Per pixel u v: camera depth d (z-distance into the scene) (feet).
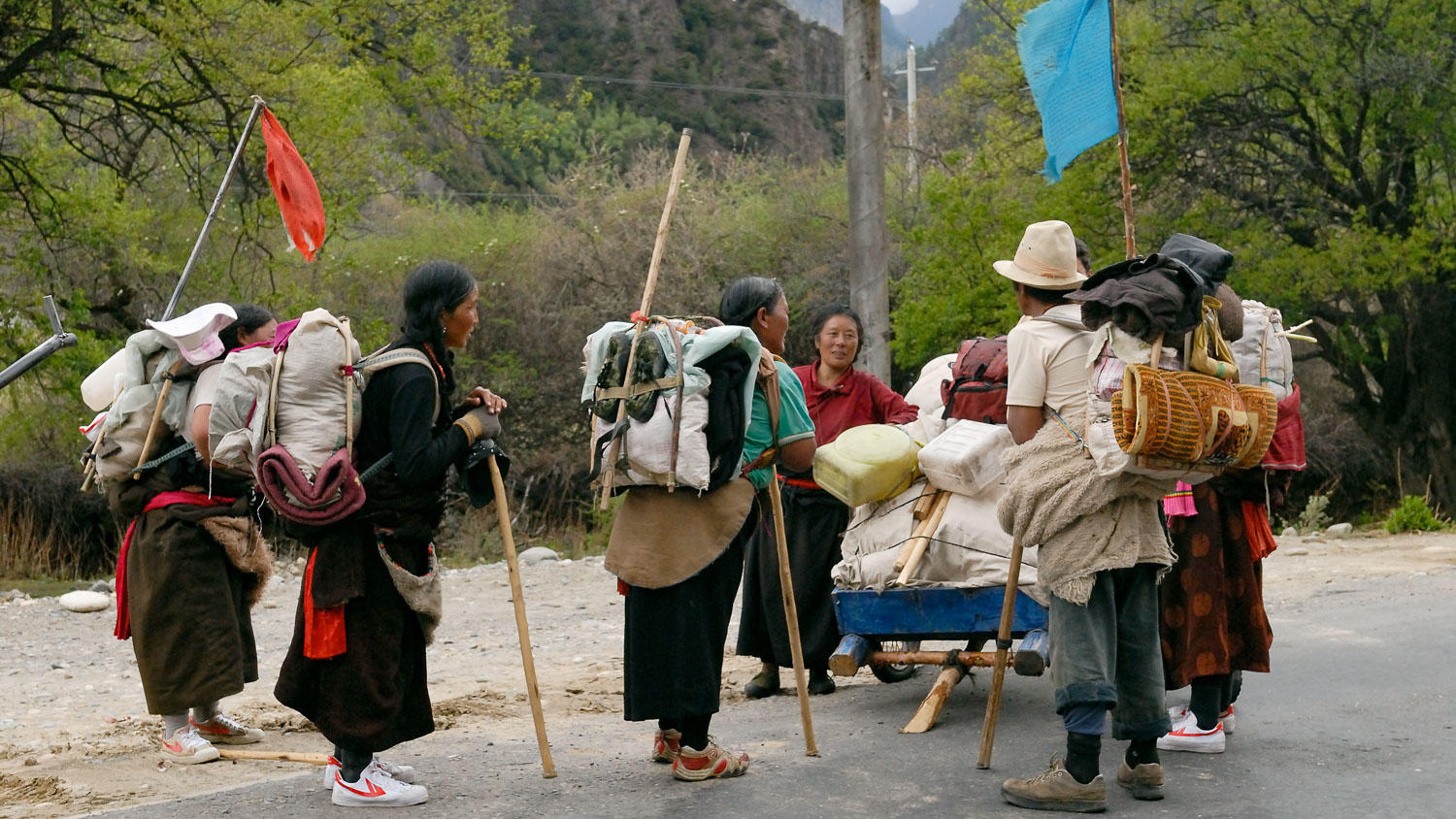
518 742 19.27
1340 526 54.34
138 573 18.17
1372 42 66.85
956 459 19.66
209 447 16.56
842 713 20.98
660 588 15.96
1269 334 17.98
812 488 21.76
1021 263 16.10
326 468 14.62
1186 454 13.97
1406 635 25.94
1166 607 17.61
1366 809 15.08
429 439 15.02
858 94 37.11
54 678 27.25
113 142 63.05
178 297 19.66
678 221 91.04
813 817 14.96
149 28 50.80
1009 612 16.55
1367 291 69.51
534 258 88.17
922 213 94.12
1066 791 14.96
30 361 17.83
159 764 18.44
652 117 194.49
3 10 50.39
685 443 15.52
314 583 14.94
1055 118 19.76
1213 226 69.62
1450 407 78.07
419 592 15.26
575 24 226.58
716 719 20.81
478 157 148.15
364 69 57.16
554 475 75.36
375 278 85.46
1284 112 70.90
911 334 73.26
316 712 15.31
